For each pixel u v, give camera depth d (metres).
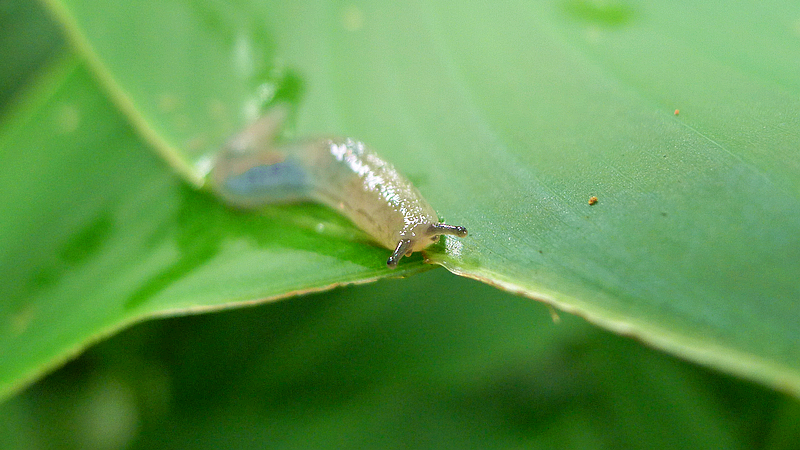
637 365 0.10
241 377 0.10
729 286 0.07
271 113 0.10
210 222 0.09
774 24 0.09
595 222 0.08
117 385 0.10
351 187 0.09
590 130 0.09
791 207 0.07
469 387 0.10
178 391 0.10
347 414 0.10
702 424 0.09
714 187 0.08
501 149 0.09
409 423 0.09
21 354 0.09
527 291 0.07
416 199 0.08
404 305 0.10
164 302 0.08
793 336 0.07
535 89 0.09
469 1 0.10
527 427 0.09
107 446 0.10
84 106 0.10
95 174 0.10
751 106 0.08
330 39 0.10
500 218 0.08
